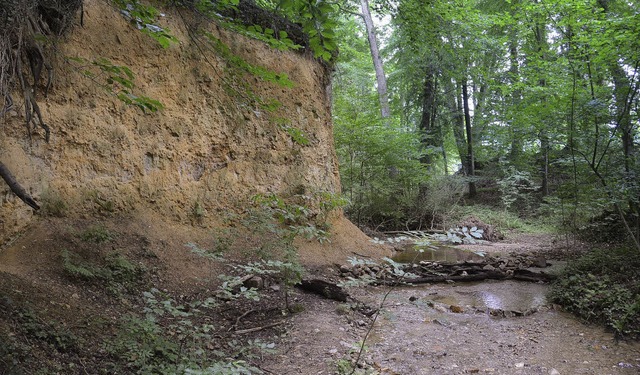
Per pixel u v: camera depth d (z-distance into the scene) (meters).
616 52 7.00
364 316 5.67
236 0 4.23
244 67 3.90
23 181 5.16
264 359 4.16
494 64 20.67
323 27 2.80
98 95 6.20
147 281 5.48
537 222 16.50
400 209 15.95
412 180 16.67
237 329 4.86
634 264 6.58
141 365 3.48
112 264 5.26
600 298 5.64
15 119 5.13
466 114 22.17
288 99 9.62
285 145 9.35
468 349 4.60
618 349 4.57
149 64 6.95
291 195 9.16
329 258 8.62
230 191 8.05
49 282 4.48
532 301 6.51
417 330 5.18
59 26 5.62
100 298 4.65
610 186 7.20
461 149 23.72
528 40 15.23
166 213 6.89
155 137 6.95
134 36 6.76
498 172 21.34
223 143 8.07
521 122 9.95
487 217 16.92
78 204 5.79
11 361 2.96
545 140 9.48
